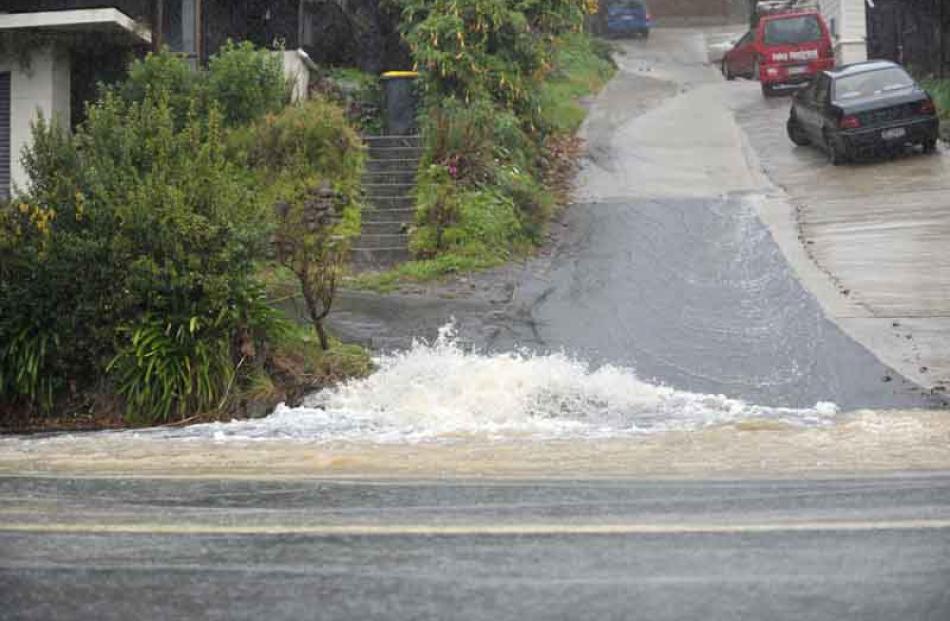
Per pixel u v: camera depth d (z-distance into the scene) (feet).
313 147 88.22
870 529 31.37
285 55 105.19
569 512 33.78
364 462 43.16
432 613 24.77
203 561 28.84
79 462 44.14
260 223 61.62
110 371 57.47
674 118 128.67
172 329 57.88
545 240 85.61
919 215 85.56
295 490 37.63
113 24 93.56
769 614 24.61
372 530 31.73
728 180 101.45
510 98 100.58
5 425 57.36
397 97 100.53
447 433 50.06
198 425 53.62
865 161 104.73
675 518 32.91
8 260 58.34
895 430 48.98
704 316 68.74
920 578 26.91
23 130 96.37
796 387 57.41
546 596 25.81
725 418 52.29
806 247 80.18
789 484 37.93
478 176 87.81
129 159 63.57
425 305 71.56
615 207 92.94
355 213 84.38
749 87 150.71
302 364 60.49
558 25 104.73
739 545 29.86
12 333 57.41
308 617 24.61
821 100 106.63
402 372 59.47
